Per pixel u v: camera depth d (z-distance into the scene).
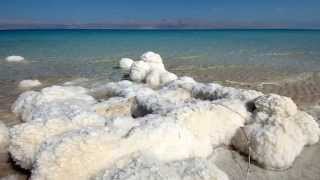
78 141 4.82
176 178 4.20
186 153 5.37
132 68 13.52
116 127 5.42
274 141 5.70
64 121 5.75
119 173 4.25
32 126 5.57
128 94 9.38
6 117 8.46
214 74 15.37
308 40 49.25
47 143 4.96
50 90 9.41
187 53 25.95
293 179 5.31
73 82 13.55
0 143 6.23
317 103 9.70
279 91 11.48
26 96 9.20
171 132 5.38
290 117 6.56
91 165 4.60
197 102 7.02
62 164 4.56
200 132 6.09
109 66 18.05
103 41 45.38
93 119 5.93
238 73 15.57
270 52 26.92
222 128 6.34
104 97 10.10
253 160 5.83
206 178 4.25
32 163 5.16
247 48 31.50
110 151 4.79
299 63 19.38
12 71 16.31
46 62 19.86
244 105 7.21
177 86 9.73
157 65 14.32
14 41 43.56
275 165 5.55
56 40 47.38
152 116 6.11
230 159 5.91
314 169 5.61
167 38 57.47
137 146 5.00
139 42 42.97
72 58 22.06
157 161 4.67
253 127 6.22
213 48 31.47
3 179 5.22
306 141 6.43
